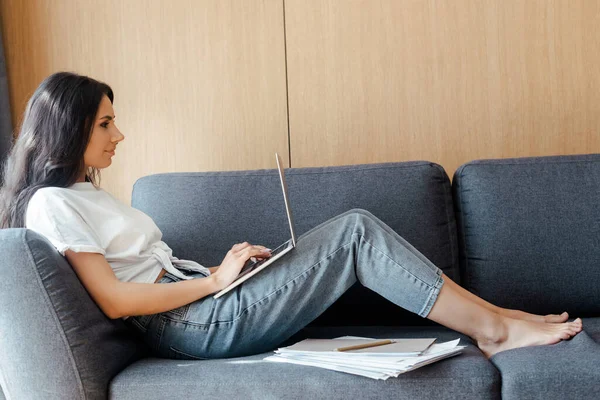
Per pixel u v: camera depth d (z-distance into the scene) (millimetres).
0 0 2750
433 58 2623
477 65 2611
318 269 1653
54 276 1497
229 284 1661
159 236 1932
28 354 1485
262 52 2686
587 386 1391
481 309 1649
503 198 2086
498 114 2609
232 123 2705
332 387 1444
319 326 2117
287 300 1649
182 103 2719
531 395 1408
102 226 1731
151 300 1609
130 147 2744
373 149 2660
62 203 1654
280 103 2686
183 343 1691
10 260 1481
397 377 1438
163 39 2715
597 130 2574
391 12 2635
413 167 2139
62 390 1490
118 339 1635
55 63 2748
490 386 1420
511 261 2053
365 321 2115
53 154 1748
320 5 2658
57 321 1485
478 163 2152
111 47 2732
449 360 1490
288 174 2186
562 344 1581
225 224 2137
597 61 2564
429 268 1646
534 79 2594
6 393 1529
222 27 2697
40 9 2742
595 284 2025
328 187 2137
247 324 1660
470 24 2605
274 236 2111
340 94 2662
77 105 1764
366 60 2648
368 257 1650
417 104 2637
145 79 2729
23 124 1799
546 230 2053
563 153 2592
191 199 2182
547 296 2039
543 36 2584
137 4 2721
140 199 2238
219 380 1488
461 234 2143
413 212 2090
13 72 2754
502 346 1647
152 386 1506
